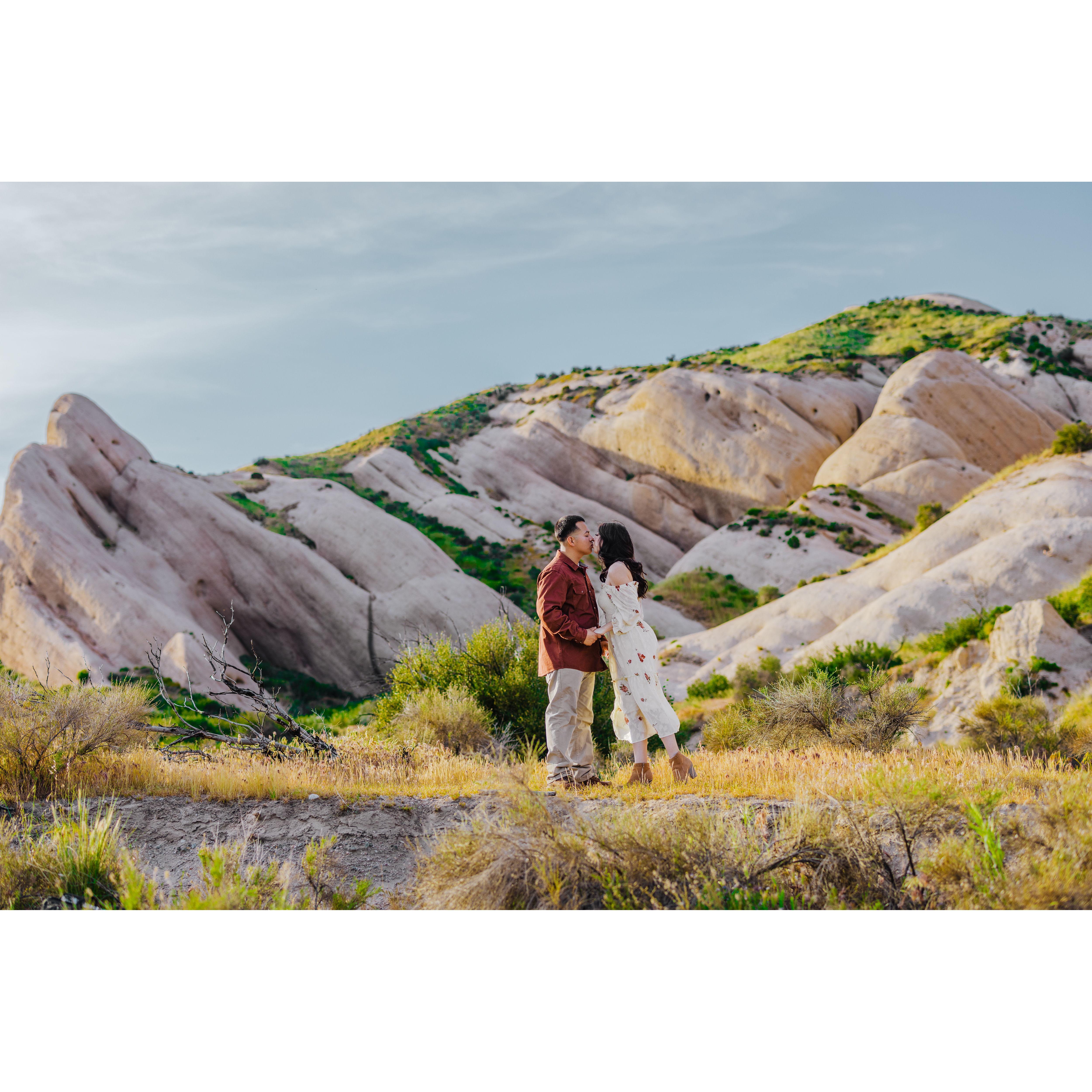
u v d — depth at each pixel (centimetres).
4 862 396
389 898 405
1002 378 5806
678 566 5112
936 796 389
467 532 5888
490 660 991
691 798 486
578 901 360
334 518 5094
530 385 9012
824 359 7706
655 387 6481
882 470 5150
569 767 554
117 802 546
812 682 984
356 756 693
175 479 4684
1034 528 2239
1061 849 346
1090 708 1241
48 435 4594
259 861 455
